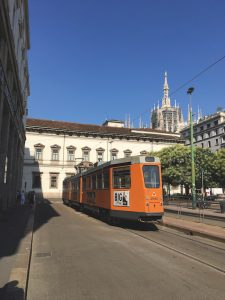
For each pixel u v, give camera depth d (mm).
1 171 23188
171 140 75312
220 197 43219
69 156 66938
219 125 92062
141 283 6613
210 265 8219
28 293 6031
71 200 33000
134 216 15594
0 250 9617
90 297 5785
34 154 64438
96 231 14633
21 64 33438
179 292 6039
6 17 18188
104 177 18547
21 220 18422
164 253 9734
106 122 84375
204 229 14797
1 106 19141
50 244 11266
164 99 158250
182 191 66000
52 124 68125
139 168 15719
